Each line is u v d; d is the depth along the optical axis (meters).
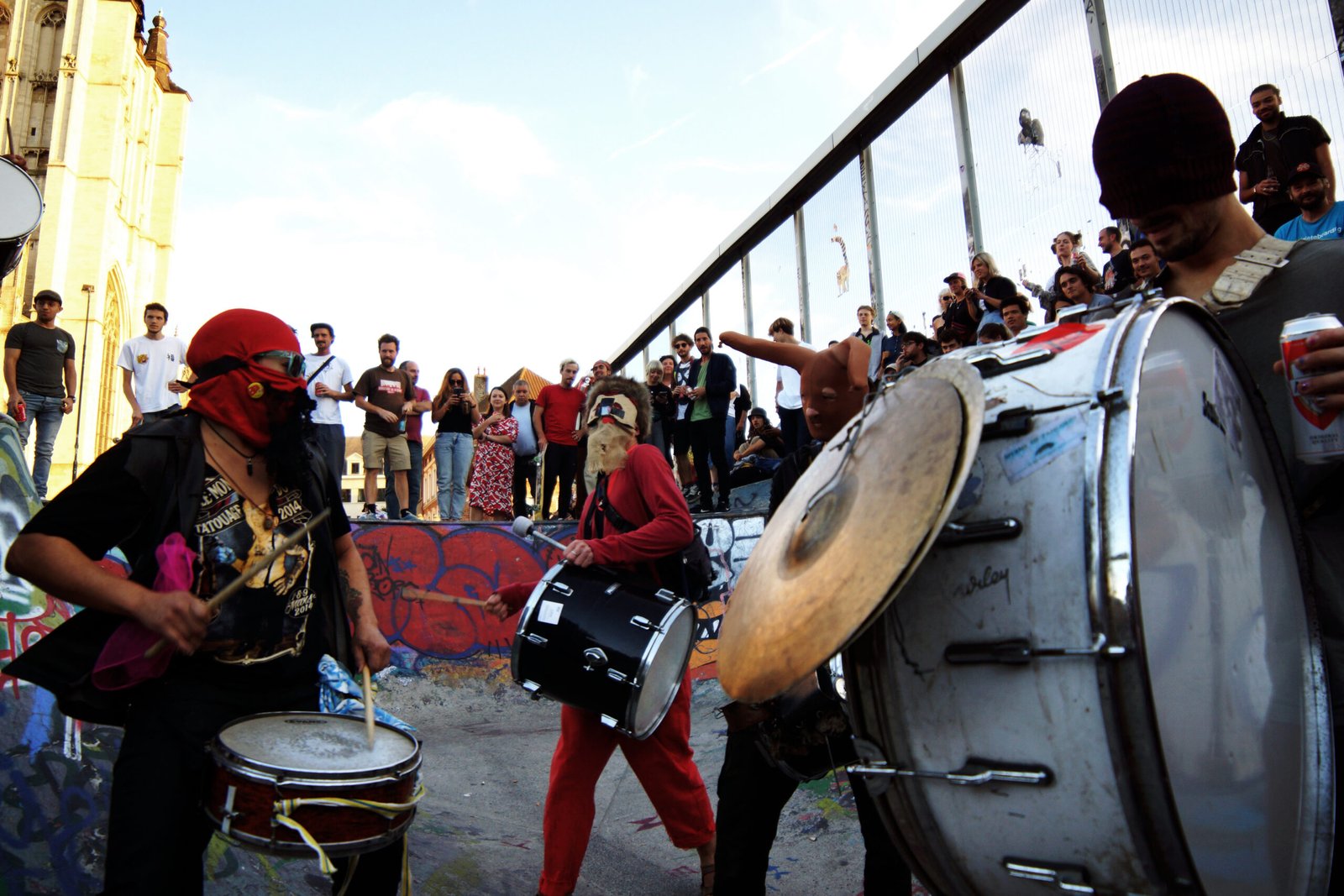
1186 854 1.32
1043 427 1.50
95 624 2.09
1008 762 1.47
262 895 2.97
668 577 3.28
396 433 10.10
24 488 3.63
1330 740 1.70
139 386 9.83
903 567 1.38
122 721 2.13
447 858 3.57
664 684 3.06
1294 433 1.74
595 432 3.51
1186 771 1.41
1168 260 2.11
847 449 1.84
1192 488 1.56
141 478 2.10
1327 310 1.83
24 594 3.38
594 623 2.90
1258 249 1.99
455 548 7.71
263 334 2.27
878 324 10.24
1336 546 1.83
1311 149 5.24
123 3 49.72
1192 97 1.96
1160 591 1.43
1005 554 1.49
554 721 6.66
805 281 11.96
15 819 2.74
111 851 1.91
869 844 2.60
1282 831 1.60
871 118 10.40
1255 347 1.95
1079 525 1.40
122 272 50.22
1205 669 1.49
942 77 9.27
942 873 1.69
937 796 1.59
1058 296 6.57
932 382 1.67
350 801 1.87
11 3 48.62
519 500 10.98
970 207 8.72
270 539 2.24
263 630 2.19
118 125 49.12
